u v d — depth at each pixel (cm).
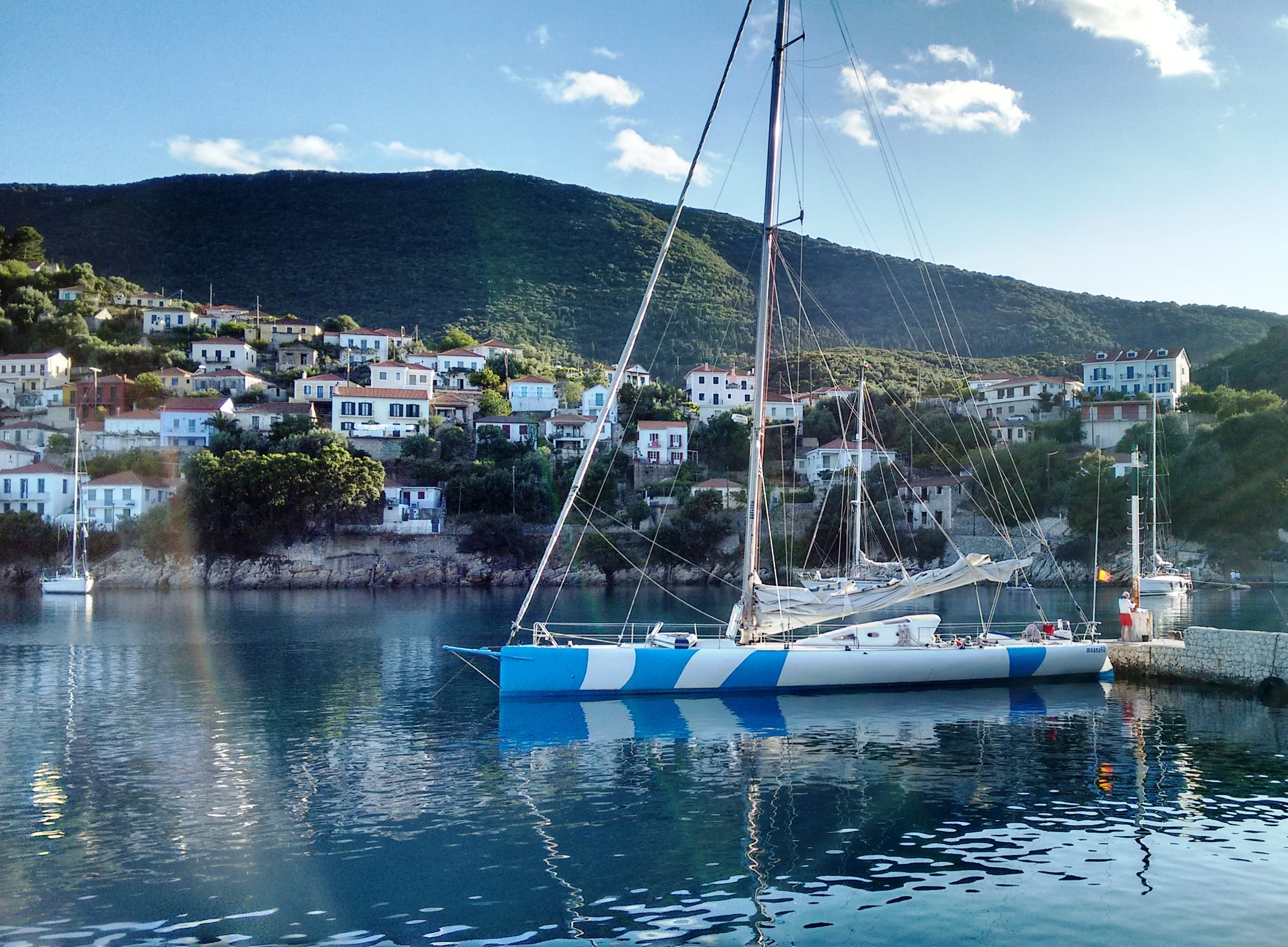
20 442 13275
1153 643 4041
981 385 15362
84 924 1612
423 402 14200
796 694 3669
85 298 18912
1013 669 3856
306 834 2075
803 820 2161
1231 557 10000
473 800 2331
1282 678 3544
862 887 1773
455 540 11400
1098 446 12538
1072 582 10100
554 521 11931
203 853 1955
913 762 2686
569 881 1803
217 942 1545
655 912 1661
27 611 7738
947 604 7875
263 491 10831
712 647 3650
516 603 8512
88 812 2239
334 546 11194
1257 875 1827
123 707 3566
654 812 2225
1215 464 10319
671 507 12088
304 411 14150
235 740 3008
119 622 6875
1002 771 2580
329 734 3083
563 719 3278
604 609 7888
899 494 11806
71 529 10925
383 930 1591
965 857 1930
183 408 13512
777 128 3666
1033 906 1688
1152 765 2641
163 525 10794
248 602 8688
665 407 14612
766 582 10331
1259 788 2402
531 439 13850
